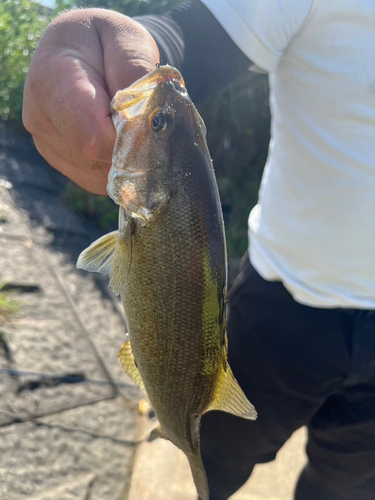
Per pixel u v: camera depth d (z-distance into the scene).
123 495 0.68
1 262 1.01
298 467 0.79
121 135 0.29
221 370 0.34
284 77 0.42
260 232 0.50
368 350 0.45
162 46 0.32
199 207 0.30
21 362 0.80
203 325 0.32
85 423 0.76
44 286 1.02
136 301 0.32
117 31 0.30
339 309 0.46
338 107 0.38
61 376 0.81
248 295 0.51
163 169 0.31
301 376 0.48
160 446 0.76
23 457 0.66
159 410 0.35
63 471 0.67
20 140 1.65
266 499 0.73
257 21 0.34
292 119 0.42
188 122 0.31
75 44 0.29
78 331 0.94
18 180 1.39
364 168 0.38
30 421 0.72
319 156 0.41
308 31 0.37
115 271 0.33
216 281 0.31
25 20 1.70
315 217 0.43
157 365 0.33
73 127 0.28
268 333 0.49
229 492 0.59
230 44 0.35
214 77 0.35
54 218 1.31
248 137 1.57
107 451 0.73
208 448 0.56
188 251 0.31
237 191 1.58
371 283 0.44
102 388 0.83
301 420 0.52
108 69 0.29
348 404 0.49
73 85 0.28
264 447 0.55
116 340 0.97
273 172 0.48
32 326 0.89
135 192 0.31
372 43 0.36
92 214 1.45
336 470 0.53
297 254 0.46
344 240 0.42
